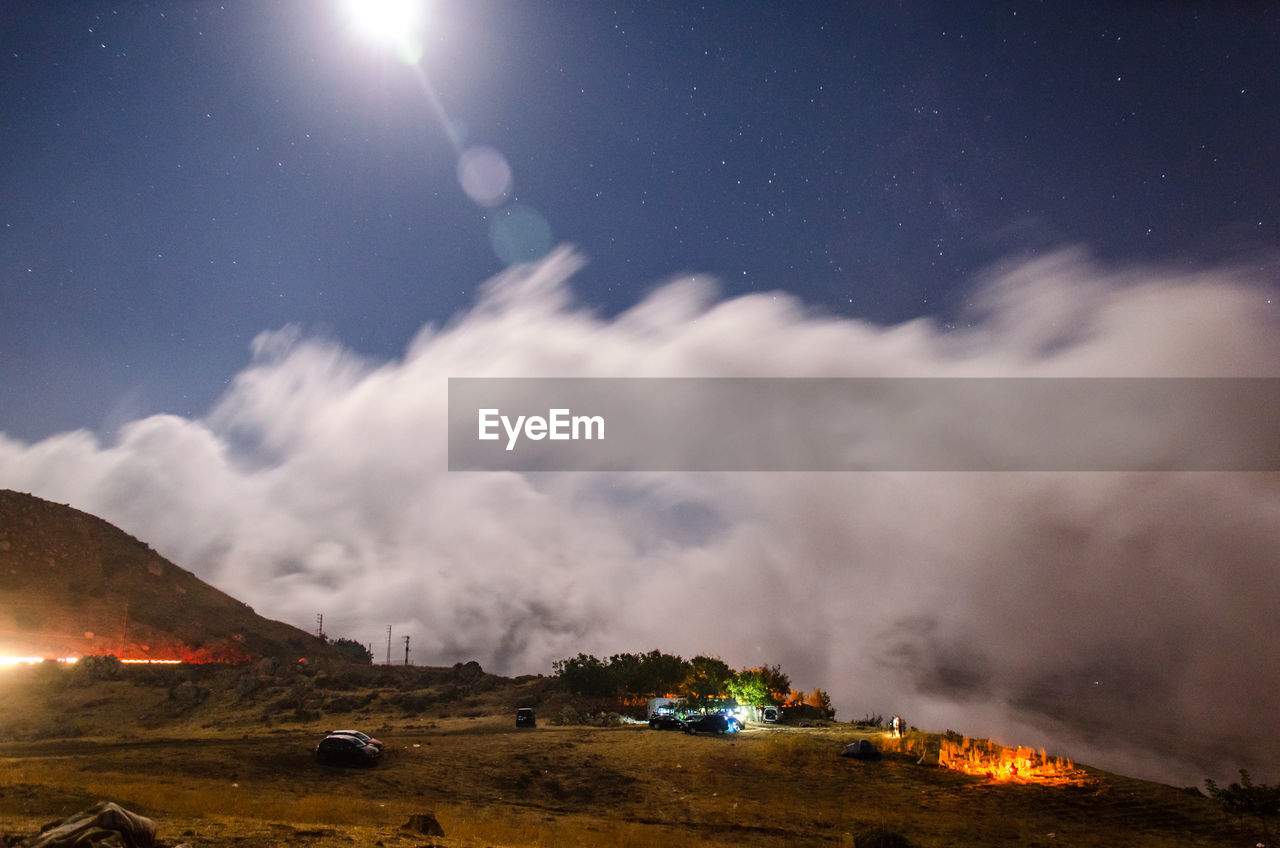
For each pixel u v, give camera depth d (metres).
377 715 83.88
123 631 127.94
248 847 19.38
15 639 111.06
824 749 60.12
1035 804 47.94
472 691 97.50
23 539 147.25
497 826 33.56
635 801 46.38
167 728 77.25
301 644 145.62
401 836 23.42
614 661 98.19
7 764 41.28
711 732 68.69
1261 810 41.66
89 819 14.66
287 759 49.78
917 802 47.78
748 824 41.69
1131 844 41.47
